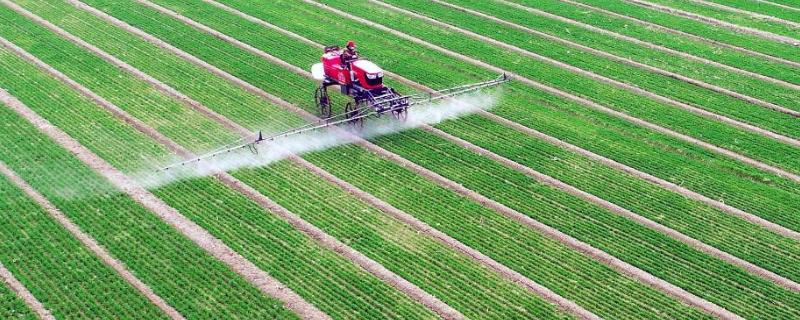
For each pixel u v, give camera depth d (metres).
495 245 71.88
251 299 64.81
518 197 78.88
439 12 126.25
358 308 64.12
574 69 107.38
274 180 80.12
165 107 93.88
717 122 94.62
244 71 103.69
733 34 119.31
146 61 106.06
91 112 92.19
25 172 80.06
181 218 74.19
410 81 101.94
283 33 116.62
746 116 96.00
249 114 92.56
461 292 66.19
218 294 65.19
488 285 67.06
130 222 73.19
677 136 91.50
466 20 123.19
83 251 69.69
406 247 71.31
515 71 105.81
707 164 85.81
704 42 116.75
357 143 87.12
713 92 101.81
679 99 99.81
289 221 74.25
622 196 79.62
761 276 69.31
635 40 117.00
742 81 104.81
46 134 87.19
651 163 85.44
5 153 83.31
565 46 114.50
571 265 69.75
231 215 74.69
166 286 65.94
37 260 68.38
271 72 103.69
